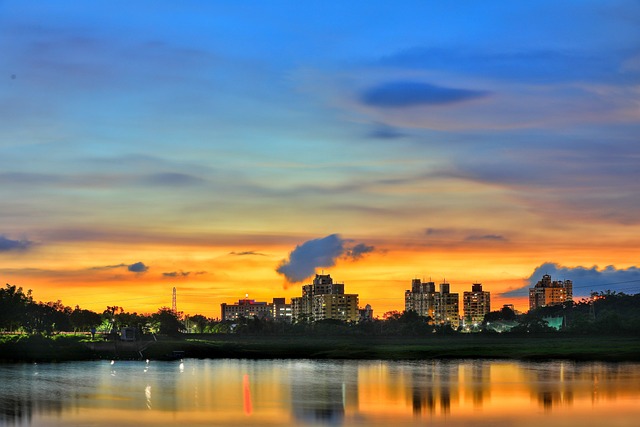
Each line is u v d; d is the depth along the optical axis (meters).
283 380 180.12
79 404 129.38
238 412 119.62
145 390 154.50
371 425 107.38
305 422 110.06
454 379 181.75
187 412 119.62
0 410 121.56
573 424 108.06
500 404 129.75
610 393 146.50
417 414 118.00
